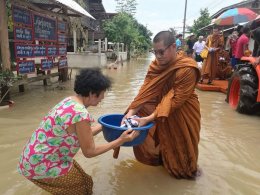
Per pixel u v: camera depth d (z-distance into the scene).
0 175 3.42
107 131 2.87
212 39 9.46
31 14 7.41
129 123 2.92
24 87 8.66
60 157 2.50
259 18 7.20
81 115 2.35
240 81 6.35
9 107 6.34
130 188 3.19
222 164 3.84
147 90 3.30
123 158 3.89
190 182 3.34
